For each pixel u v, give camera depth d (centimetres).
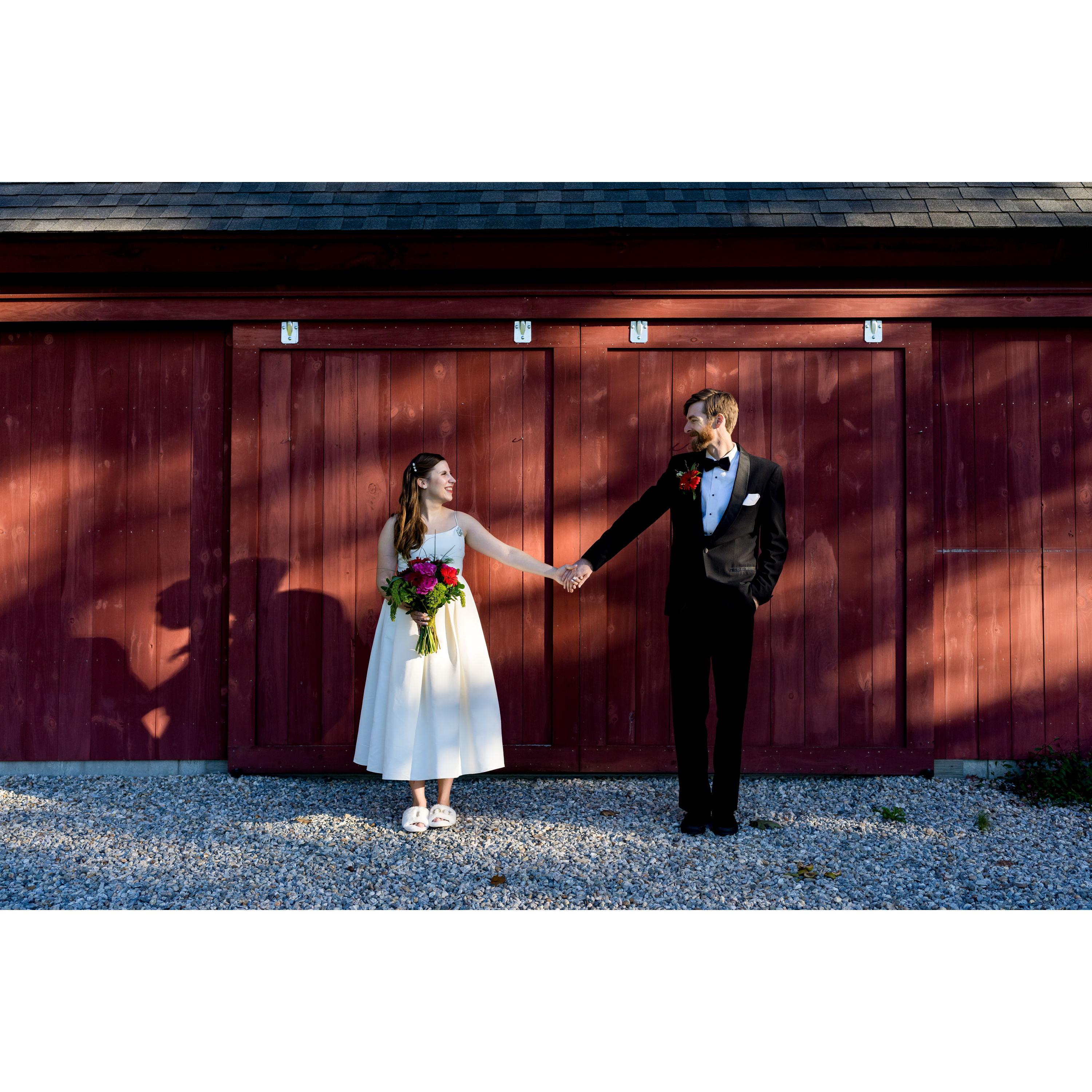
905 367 482
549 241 462
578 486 482
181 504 494
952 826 415
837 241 461
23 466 494
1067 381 492
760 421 484
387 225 461
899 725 484
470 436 486
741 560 395
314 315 483
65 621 493
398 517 413
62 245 465
